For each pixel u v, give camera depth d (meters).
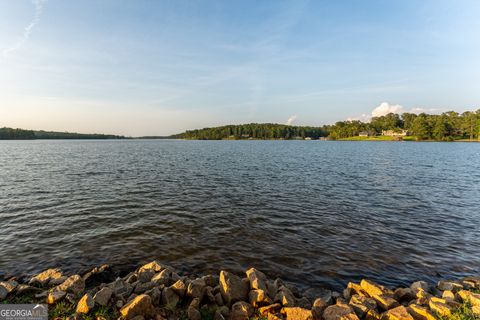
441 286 9.30
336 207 19.03
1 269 10.16
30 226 14.69
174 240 13.12
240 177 31.80
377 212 17.91
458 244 12.95
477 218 16.77
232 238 13.44
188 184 27.22
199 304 7.87
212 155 66.94
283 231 14.42
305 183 27.97
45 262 10.79
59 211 17.47
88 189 24.30
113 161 50.19
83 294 8.39
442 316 7.25
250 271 9.43
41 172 34.31
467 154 67.19
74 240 12.94
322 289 9.34
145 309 7.07
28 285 8.69
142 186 25.98
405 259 11.48
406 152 75.75
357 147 105.81
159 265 9.97
